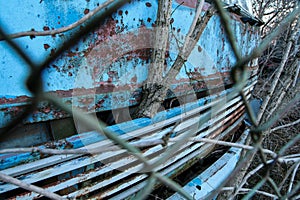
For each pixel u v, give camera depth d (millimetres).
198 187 2182
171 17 1891
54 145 1270
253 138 794
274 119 769
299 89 1693
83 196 1511
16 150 844
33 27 1209
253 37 3641
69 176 1388
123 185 1699
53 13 1272
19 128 1223
